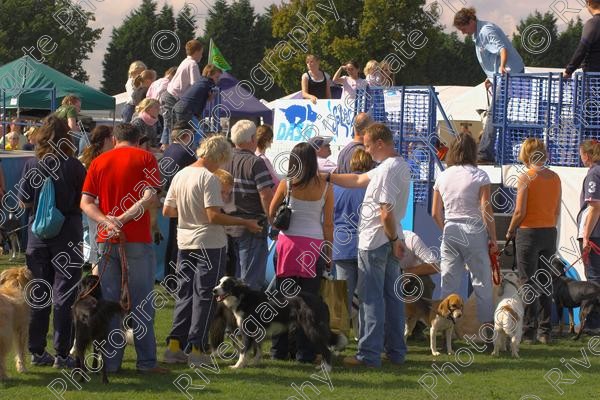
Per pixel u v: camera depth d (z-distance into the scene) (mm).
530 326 13141
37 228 10156
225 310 10875
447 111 27172
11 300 9992
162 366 10812
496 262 12312
